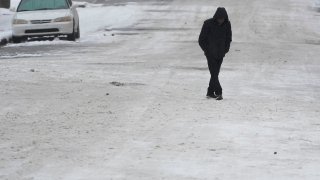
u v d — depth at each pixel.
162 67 60.69
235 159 28.25
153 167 26.66
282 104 43.62
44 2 86.12
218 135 33.09
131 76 54.47
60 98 43.09
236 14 118.62
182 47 78.38
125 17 116.44
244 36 91.06
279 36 92.19
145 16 117.75
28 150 29.31
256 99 45.41
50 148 29.72
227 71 59.69
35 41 84.75
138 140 31.53
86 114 37.91
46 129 33.81
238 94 47.44
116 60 65.94
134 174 25.53
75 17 87.00
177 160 27.88
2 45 81.44
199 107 41.19
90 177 24.98
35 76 52.75
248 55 71.56
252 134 33.56
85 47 78.75
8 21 105.69
